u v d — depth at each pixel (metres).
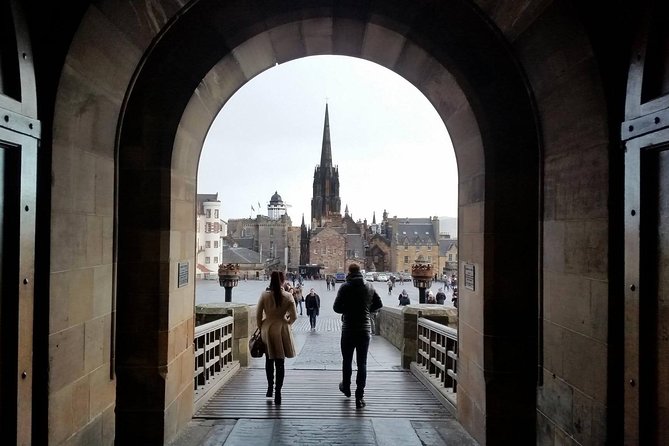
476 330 4.38
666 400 2.42
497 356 4.13
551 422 3.74
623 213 2.87
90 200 3.34
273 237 98.06
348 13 4.16
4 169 2.48
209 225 74.06
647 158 2.62
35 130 2.68
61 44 2.78
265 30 4.25
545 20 3.18
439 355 6.21
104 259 3.60
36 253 2.75
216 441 4.27
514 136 4.15
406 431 4.57
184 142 4.48
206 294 41.69
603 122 2.96
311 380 6.59
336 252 83.44
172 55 4.14
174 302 4.34
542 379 3.93
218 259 74.56
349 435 4.44
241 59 4.54
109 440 3.69
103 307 3.58
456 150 5.12
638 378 2.62
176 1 3.47
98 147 3.48
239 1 4.14
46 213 2.77
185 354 4.68
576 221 3.34
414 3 4.11
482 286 4.22
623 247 2.87
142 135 4.13
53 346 2.84
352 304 5.39
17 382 2.54
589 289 3.15
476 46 4.13
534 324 4.13
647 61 2.62
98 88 3.29
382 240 89.44
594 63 2.92
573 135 3.38
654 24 2.58
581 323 3.26
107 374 3.66
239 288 47.78
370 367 7.78
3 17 2.47
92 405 3.39
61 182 2.91
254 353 5.44
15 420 2.53
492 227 4.15
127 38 3.34
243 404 5.37
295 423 4.73
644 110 2.61
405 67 4.95
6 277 2.49
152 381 4.11
